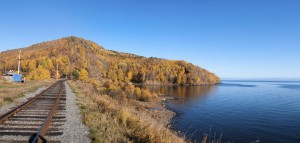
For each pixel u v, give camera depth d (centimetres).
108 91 3938
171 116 3678
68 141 716
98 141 744
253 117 3906
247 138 2644
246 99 6962
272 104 5769
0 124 882
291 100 6825
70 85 4472
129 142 748
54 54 16288
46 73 9388
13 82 4275
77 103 1652
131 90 5256
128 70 18450
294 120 3703
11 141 659
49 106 1443
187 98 6962
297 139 2659
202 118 3700
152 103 5019
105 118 1047
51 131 809
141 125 956
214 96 7844
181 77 18125
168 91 10050
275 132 2944
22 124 888
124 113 1127
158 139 791
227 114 4138
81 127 906
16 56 16700
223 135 2720
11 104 1491
